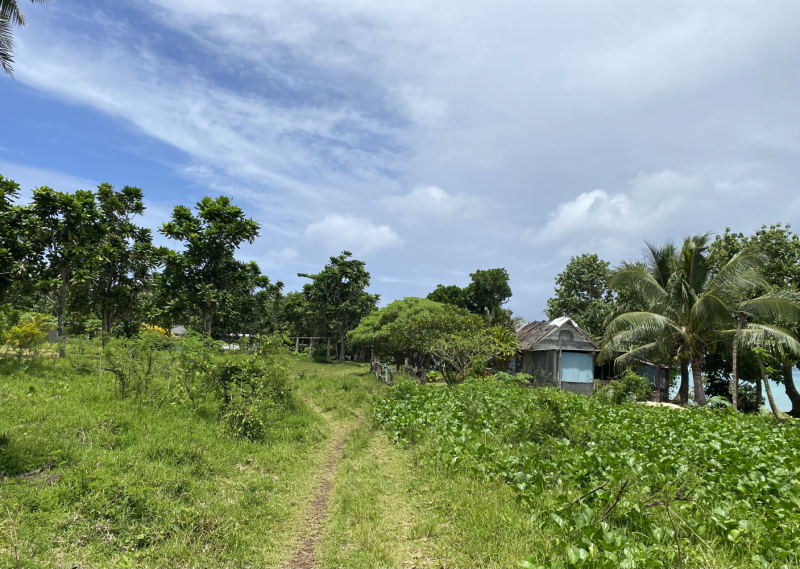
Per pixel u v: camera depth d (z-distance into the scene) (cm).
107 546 455
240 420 942
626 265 2370
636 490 571
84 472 549
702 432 955
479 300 5291
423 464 768
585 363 2744
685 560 399
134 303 2878
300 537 553
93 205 2147
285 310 5128
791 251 2564
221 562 463
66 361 1526
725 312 2045
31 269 1944
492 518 532
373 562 469
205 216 2919
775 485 556
